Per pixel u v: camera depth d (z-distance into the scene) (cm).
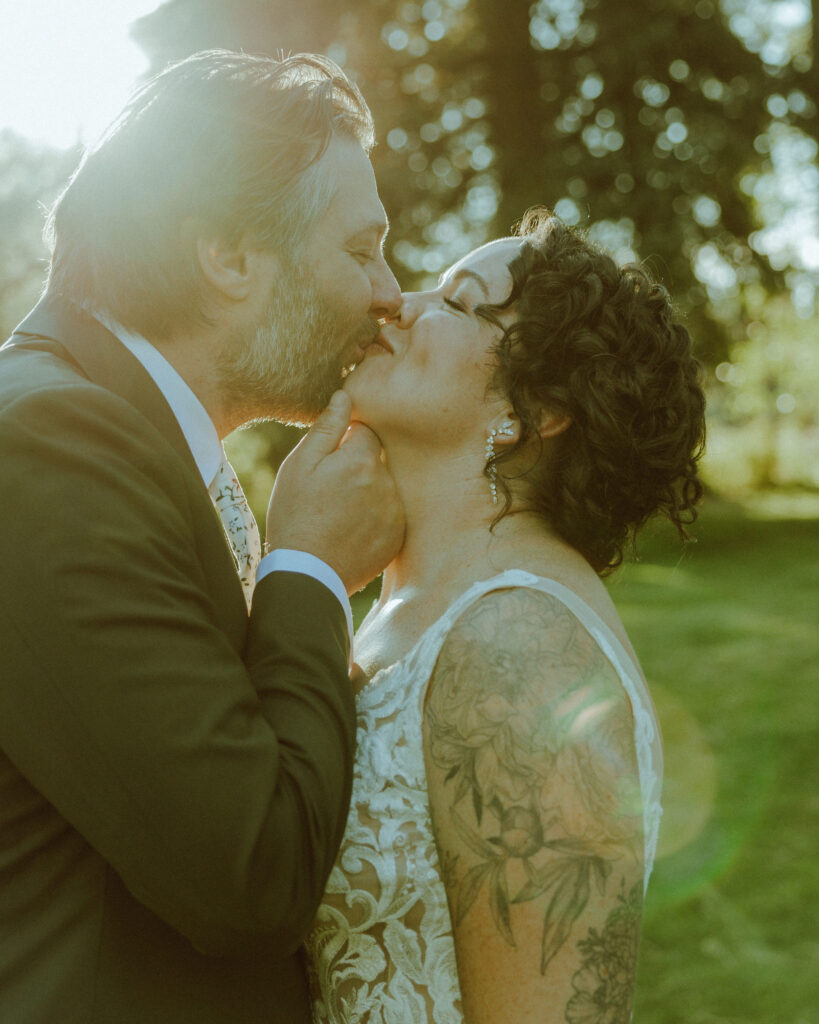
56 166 1359
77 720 121
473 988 136
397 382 165
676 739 636
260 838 123
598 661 140
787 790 535
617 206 1437
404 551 168
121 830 122
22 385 135
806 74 1584
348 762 138
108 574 124
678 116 1509
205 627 130
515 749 133
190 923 123
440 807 139
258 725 130
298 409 175
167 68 164
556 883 129
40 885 133
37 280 1377
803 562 1543
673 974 366
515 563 153
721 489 2812
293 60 171
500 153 1552
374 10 1522
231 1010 137
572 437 160
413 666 147
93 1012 128
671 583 1340
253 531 186
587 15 1535
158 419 153
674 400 162
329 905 147
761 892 422
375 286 173
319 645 143
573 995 128
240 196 157
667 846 472
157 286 157
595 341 157
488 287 166
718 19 1542
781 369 2809
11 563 124
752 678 793
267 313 163
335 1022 149
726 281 1598
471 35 1608
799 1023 332
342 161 169
